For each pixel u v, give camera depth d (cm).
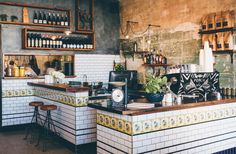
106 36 938
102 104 418
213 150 450
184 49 712
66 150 577
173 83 432
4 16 759
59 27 844
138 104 402
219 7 616
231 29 574
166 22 767
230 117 473
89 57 897
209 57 474
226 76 604
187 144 418
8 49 770
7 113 755
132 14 899
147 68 837
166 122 394
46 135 695
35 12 813
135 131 364
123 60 946
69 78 853
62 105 611
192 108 421
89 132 571
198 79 440
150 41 826
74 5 882
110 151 405
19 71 776
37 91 763
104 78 930
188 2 696
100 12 927
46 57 856
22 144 623
